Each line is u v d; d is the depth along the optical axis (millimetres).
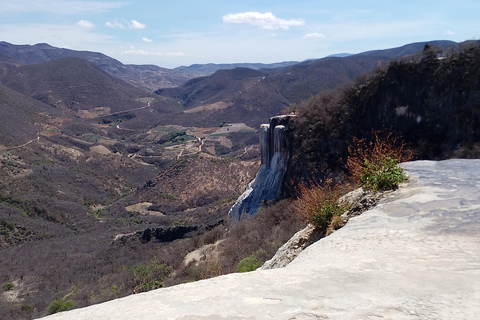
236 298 2846
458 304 2635
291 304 2689
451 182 5859
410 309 2570
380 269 3355
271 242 12352
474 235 3996
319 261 3789
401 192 5715
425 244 3908
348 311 2555
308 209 6164
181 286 3252
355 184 6980
